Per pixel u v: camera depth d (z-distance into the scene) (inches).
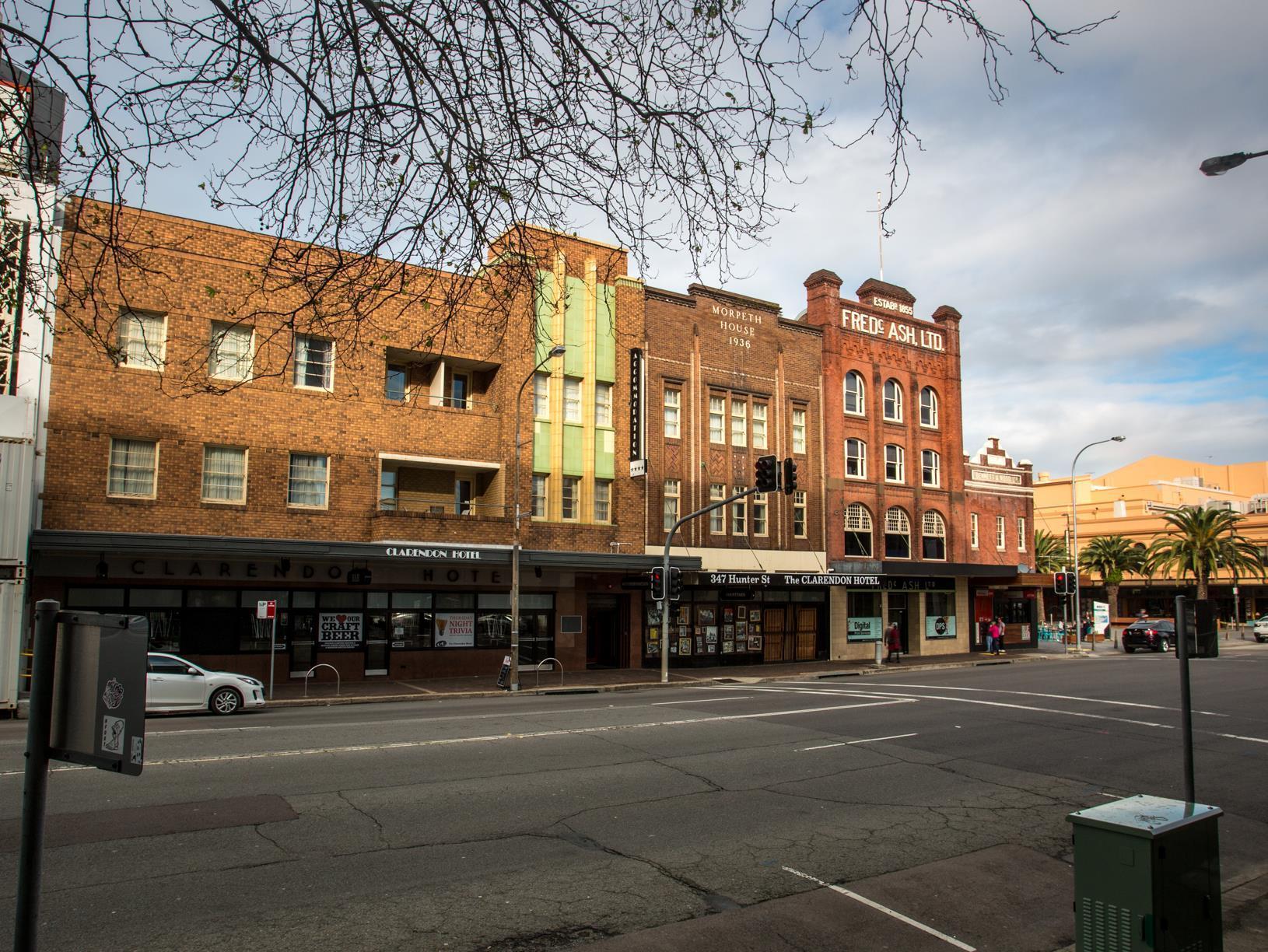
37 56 197.0
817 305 1552.7
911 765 511.5
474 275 247.1
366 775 442.6
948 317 1740.9
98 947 239.0
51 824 343.0
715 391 1384.1
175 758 479.8
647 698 853.8
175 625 933.2
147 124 206.1
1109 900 175.2
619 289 1262.3
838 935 269.7
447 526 1053.2
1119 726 677.3
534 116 221.0
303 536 982.4
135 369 890.7
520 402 1053.2
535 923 267.0
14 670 686.5
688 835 360.8
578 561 1101.1
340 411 1014.4
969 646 1697.8
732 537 1373.0
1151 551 2596.0
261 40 206.7
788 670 1275.8
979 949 264.1
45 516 845.8
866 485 1569.9
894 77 203.5
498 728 609.0
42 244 266.8
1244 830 405.1
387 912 270.4
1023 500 1867.6
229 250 930.7
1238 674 1168.2
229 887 284.5
